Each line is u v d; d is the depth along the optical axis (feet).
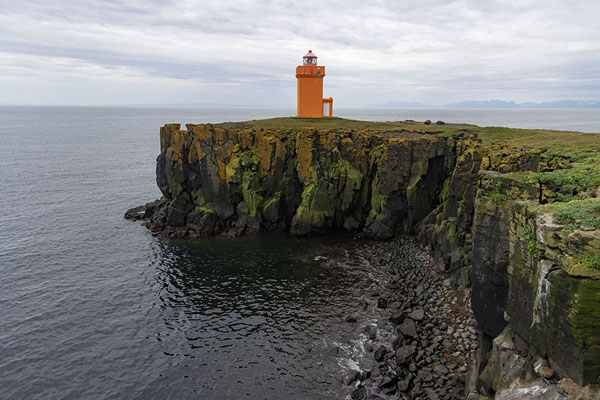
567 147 155.33
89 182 342.64
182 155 225.76
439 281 147.33
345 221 216.54
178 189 228.63
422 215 198.39
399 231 203.10
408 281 153.38
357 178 210.18
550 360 56.70
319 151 215.51
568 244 53.72
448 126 280.72
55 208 260.42
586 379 50.85
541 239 58.90
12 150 535.60
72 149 566.77
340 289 151.02
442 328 119.24
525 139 194.49
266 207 215.51
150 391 101.35
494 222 83.61
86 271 168.35
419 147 192.03
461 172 150.00
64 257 181.98
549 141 180.65
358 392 96.99
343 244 198.39
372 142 216.33
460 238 144.87
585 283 50.55
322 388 100.42
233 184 217.77
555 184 82.69
